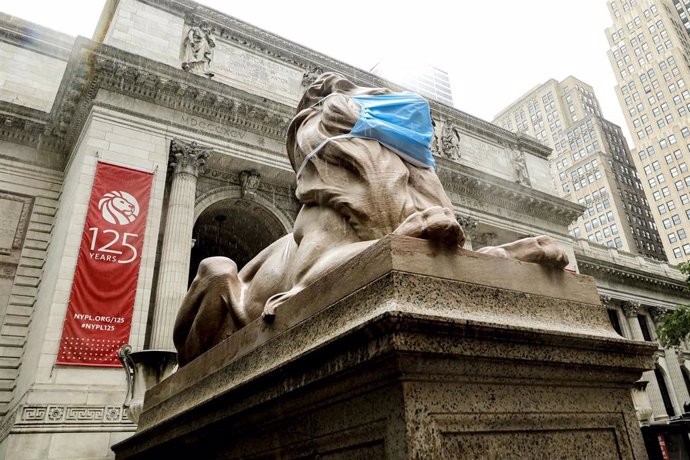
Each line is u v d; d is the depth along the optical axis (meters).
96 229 19.78
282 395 2.33
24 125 24.84
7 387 20.61
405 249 2.18
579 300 2.74
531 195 37.69
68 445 16.02
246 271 4.08
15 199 24.05
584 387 2.42
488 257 2.48
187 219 22.52
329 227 3.04
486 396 2.01
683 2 108.38
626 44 108.31
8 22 27.88
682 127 95.00
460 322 1.95
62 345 17.44
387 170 3.06
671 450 5.80
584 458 2.22
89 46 22.39
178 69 24.27
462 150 37.16
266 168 26.48
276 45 29.86
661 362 46.25
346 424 2.04
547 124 130.25
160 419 3.91
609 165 109.94
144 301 19.61
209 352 3.52
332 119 3.37
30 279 22.86
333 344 2.03
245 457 2.73
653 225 109.44
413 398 1.81
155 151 23.03
